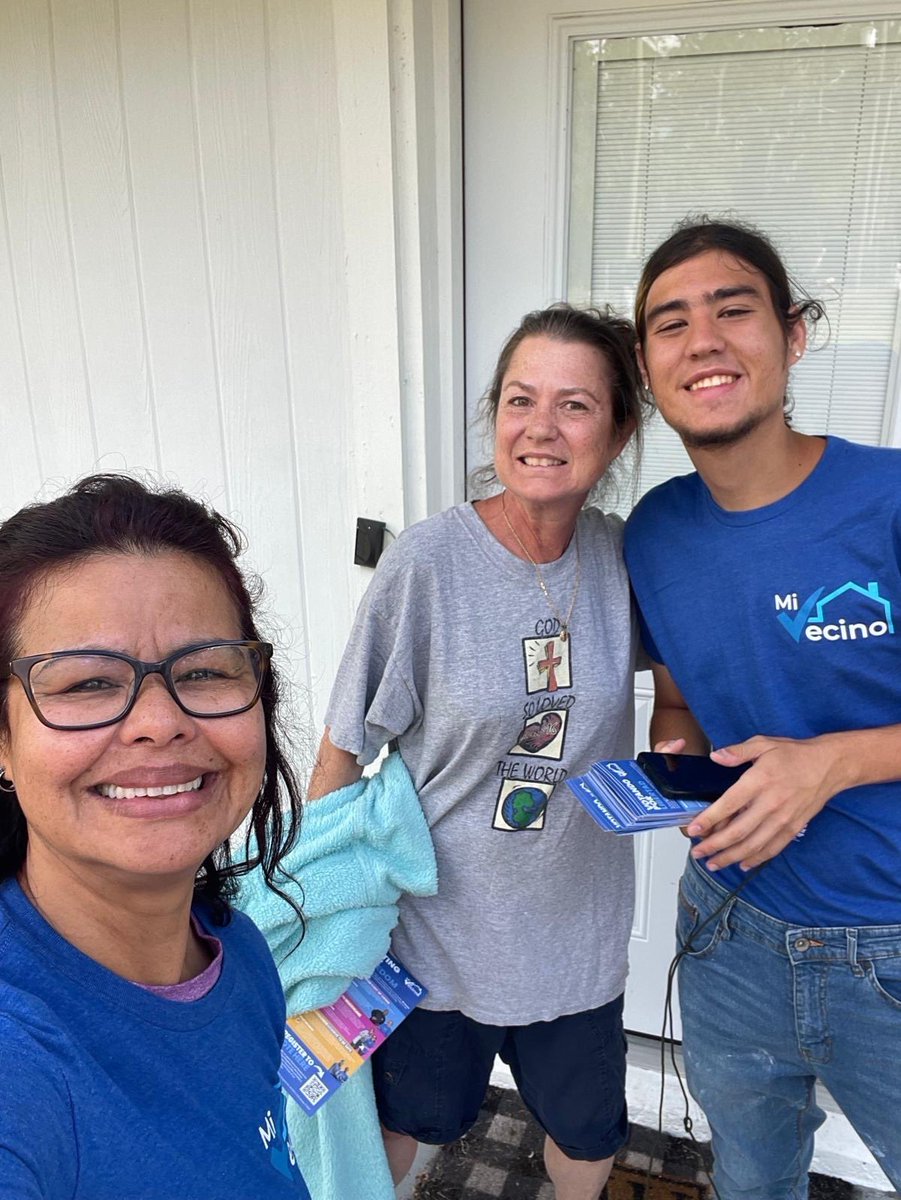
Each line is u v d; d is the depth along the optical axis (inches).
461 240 66.2
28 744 21.8
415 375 65.7
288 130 64.6
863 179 59.0
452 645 46.1
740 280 40.1
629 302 65.9
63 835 22.2
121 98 68.4
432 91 61.3
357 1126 53.9
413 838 48.8
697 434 40.9
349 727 48.3
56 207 73.2
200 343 72.7
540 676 46.1
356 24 58.8
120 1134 21.1
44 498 82.6
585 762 47.4
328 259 66.4
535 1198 64.6
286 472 73.4
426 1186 65.9
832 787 38.8
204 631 24.1
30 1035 20.7
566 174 63.6
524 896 48.6
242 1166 24.1
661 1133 70.0
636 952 75.6
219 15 63.6
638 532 47.4
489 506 48.4
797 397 64.1
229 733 23.8
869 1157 66.9
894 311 60.7
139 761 22.2
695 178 62.1
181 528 24.9
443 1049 52.7
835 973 43.1
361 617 47.6
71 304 75.8
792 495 41.1
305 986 49.1
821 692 41.7
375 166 61.5
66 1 67.1
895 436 62.5
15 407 81.3
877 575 39.6
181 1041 24.6
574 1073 52.1
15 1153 18.3
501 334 67.8
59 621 22.4
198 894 31.7
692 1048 50.8
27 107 71.1
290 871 48.3
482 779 47.6
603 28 59.8
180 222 70.0
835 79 57.6
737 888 46.2
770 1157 50.5
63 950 23.0
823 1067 45.1
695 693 45.8
